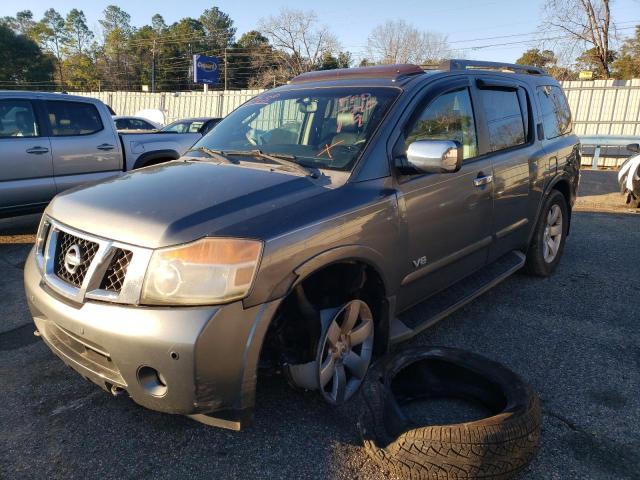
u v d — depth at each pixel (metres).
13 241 6.56
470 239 3.70
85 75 78.69
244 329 2.23
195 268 2.18
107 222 2.40
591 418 2.86
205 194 2.56
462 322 4.10
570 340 3.81
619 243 6.54
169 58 78.50
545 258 5.07
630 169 8.74
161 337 2.14
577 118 16.62
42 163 6.59
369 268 2.87
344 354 2.83
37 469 2.44
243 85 70.44
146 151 7.90
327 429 2.73
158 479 2.38
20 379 3.23
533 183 4.51
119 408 2.92
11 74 65.69
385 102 3.21
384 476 2.40
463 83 3.75
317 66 50.41
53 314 2.45
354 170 2.86
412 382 2.96
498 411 2.72
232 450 2.57
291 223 2.40
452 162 2.81
